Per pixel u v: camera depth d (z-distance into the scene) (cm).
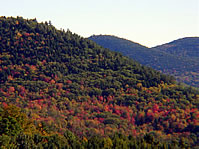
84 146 14125
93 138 14925
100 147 14300
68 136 15162
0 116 13612
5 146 11456
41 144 12662
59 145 13288
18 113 14750
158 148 15825
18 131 13425
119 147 14438
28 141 12344
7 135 12862
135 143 14950
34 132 14688
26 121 15100
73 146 13762
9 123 13238
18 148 11925
